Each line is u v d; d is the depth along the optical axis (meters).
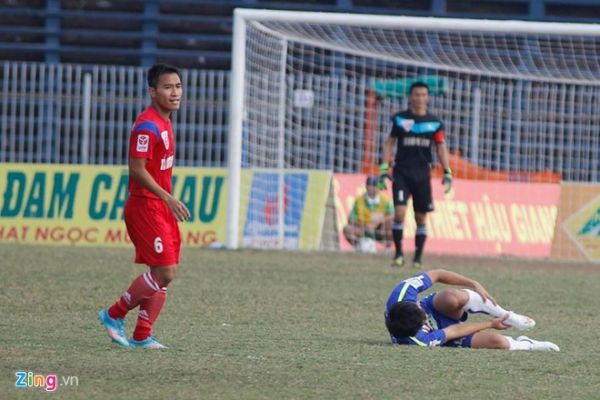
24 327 30.80
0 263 47.88
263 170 61.34
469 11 84.88
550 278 50.03
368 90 68.12
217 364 25.19
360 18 60.25
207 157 68.94
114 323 27.58
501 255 62.12
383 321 34.50
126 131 67.38
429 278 29.94
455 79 69.50
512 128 69.00
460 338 29.08
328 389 22.45
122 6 85.56
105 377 23.17
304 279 45.62
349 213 61.97
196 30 84.75
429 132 51.97
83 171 61.72
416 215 52.31
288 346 28.45
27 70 79.88
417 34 74.00
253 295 40.00
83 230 61.03
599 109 70.25
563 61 70.62
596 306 40.28
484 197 63.34
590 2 84.56
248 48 62.00
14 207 61.44
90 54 83.31
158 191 26.81
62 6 85.44
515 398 22.06
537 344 29.05
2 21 84.31
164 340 29.08
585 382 24.20
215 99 70.31
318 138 66.88
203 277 45.16
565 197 62.97
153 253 27.06
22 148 66.38
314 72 73.50
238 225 60.12
